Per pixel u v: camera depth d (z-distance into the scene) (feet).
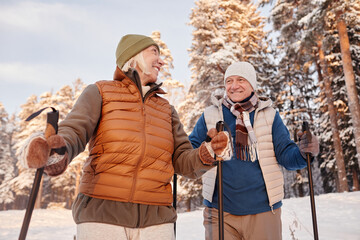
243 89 7.91
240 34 63.62
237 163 7.13
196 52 57.47
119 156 4.03
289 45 53.52
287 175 75.20
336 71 58.70
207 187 7.41
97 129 4.25
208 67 53.67
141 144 4.18
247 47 66.80
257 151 7.16
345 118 57.67
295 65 59.62
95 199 3.90
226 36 58.95
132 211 3.92
